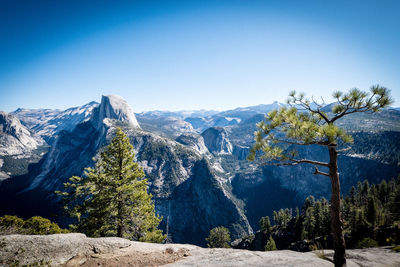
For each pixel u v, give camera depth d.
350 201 86.69
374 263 8.18
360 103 6.71
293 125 7.06
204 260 8.17
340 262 6.44
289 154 7.11
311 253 9.11
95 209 16.47
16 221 17.31
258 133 7.67
